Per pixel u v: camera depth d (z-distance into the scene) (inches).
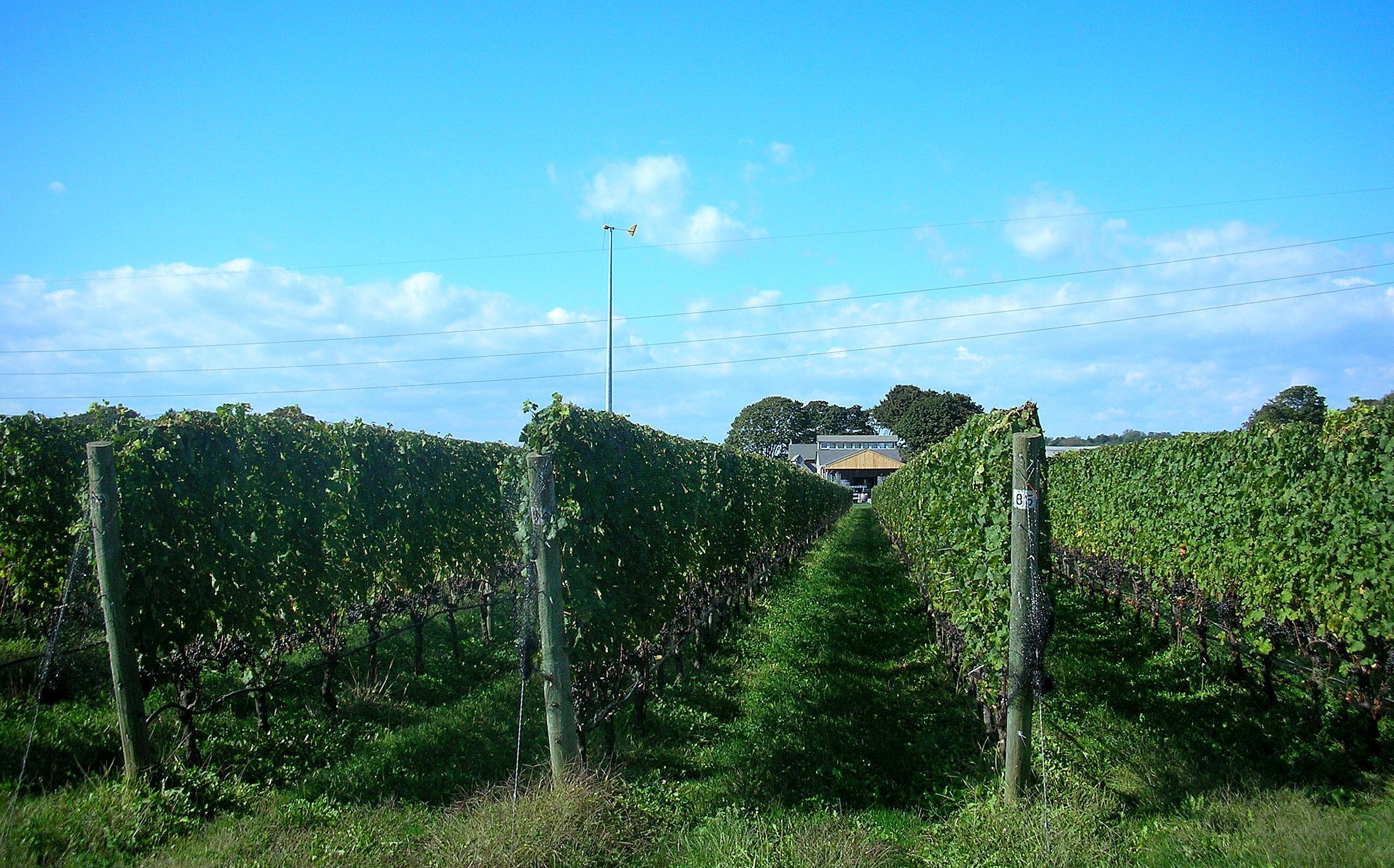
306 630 310.0
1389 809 203.2
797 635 485.1
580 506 256.4
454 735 295.4
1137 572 492.4
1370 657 253.6
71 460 346.6
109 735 261.4
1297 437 300.7
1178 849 189.3
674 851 201.3
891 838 210.8
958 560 311.4
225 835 201.8
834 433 4244.6
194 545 256.4
